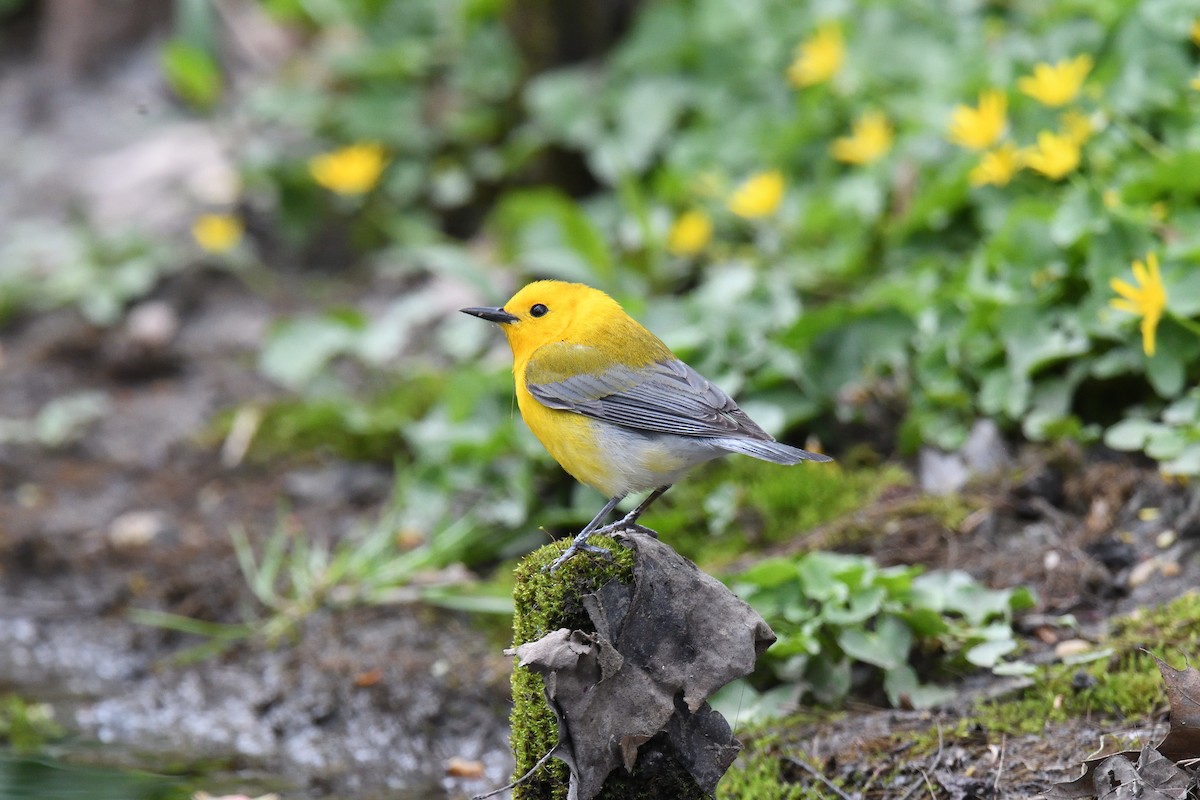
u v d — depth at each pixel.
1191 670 7.29
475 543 12.09
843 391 12.04
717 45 16.33
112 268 17.48
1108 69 12.84
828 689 9.16
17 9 23.16
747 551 11.21
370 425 13.85
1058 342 11.01
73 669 11.74
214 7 20.36
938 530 10.52
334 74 18.77
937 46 15.49
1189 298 10.41
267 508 13.37
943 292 11.84
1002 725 8.38
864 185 14.22
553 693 6.92
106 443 14.91
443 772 9.88
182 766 10.09
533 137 16.86
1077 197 11.24
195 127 19.64
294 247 17.83
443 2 19.00
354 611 11.62
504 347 14.61
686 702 7.09
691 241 14.30
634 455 8.58
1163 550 9.73
